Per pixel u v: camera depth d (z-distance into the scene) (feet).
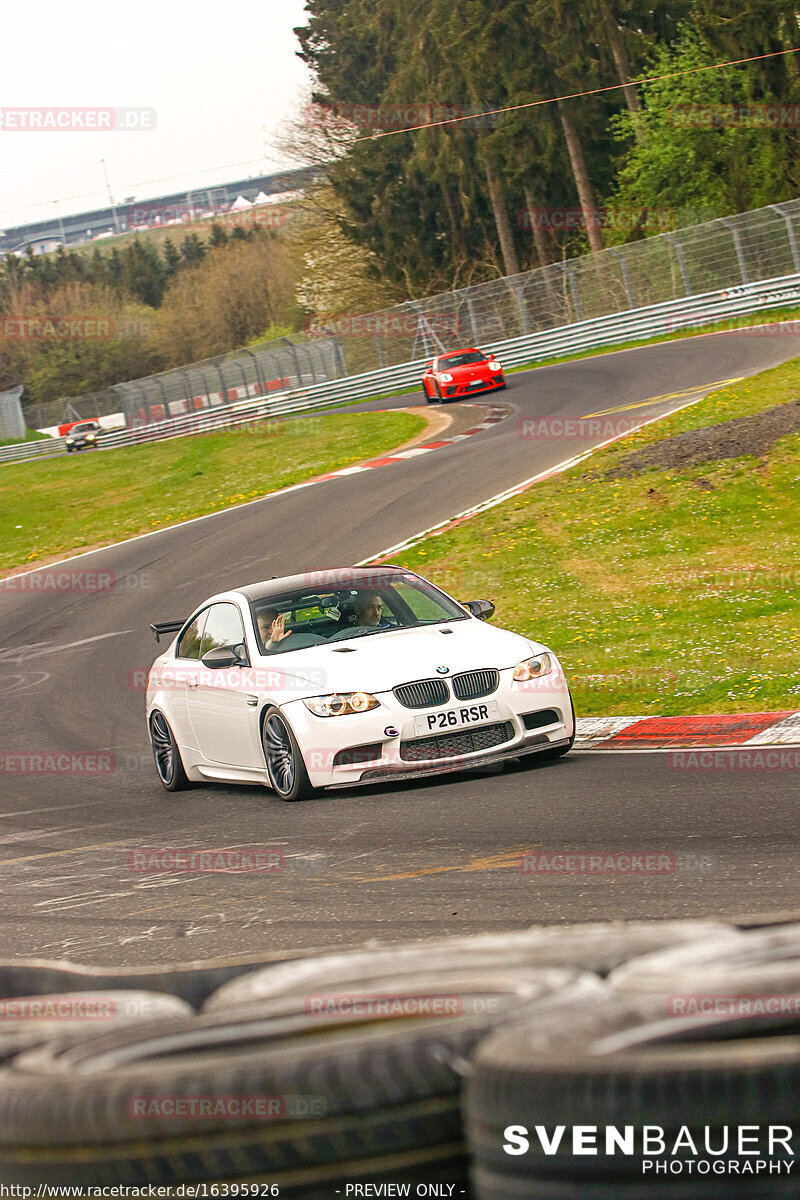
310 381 322.55
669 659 68.64
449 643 49.98
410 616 54.03
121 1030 11.53
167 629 62.13
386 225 355.15
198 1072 9.71
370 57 369.91
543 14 293.64
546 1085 8.80
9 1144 10.26
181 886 36.55
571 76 297.74
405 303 306.76
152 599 123.65
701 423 134.72
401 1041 9.84
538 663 49.90
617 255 270.87
